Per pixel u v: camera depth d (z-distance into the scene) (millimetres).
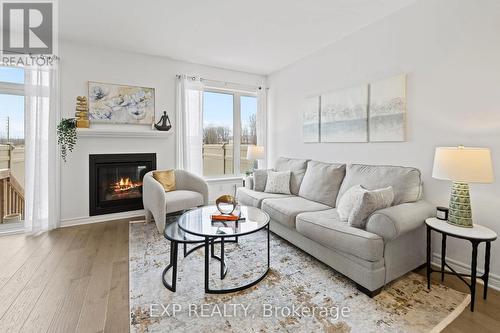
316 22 2842
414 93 2461
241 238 3006
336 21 2818
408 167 2414
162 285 1976
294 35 3166
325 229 2119
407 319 1598
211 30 3043
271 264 2348
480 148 1859
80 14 2688
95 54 3482
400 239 1981
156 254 2527
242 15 2701
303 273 2184
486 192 2014
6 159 3182
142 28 2994
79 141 3416
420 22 2391
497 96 1928
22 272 2148
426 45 2350
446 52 2209
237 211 2463
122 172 3738
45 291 1874
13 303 1729
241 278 2074
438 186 2293
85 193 3477
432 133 2328
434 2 2277
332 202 2865
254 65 4336
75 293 1853
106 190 3633
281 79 4520
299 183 3457
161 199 3053
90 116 3457
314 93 3752
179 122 4070
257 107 4824
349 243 1901
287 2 2457
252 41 3355
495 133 1944
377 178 2494
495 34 1923
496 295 1856
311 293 1886
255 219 2258
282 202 2953
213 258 2463
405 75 2516
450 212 1945
